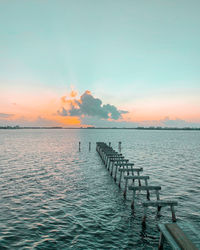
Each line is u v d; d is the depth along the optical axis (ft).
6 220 32.89
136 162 94.27
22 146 173.88
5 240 27.09
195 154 124.88
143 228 30.66
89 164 90.07
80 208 38.22
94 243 26.66
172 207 32.42
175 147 173.58
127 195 46.14
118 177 65.16
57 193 47.19
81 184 55.57
